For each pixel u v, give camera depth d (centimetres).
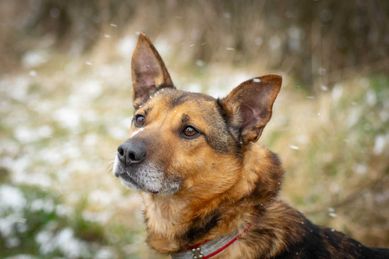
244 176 468
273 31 1223
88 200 862
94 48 1388
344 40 1188
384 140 848
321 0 1208
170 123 480
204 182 468
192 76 1189
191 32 1274
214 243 461
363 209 786
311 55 1199
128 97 1166
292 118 978
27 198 831
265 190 468
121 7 1395
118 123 1064
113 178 909
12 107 1226
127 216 834
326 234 477
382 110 905
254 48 1211
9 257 742
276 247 450
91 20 1481
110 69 1275
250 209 462
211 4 1270
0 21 1591
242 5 1248
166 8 1318
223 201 465
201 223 466
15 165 962
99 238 802
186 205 471
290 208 480
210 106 488
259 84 474
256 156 476
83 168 935
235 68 1196
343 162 860
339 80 1100
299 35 1214
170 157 466
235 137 480
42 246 764
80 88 1253
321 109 952
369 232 753
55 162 968
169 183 467
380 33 1149
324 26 1200
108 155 962
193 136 474
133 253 768
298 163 885
